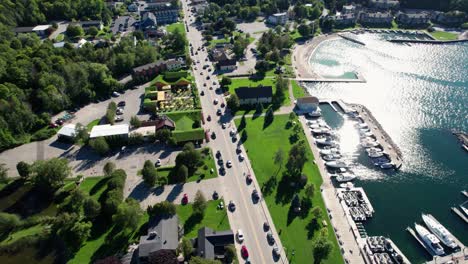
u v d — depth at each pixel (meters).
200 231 105.81
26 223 115.38
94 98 185.88
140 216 112.69
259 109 173.75
